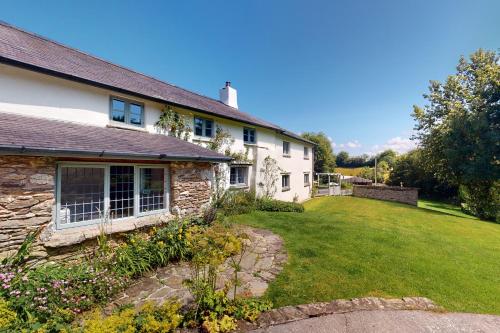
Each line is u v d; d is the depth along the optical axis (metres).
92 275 4.19
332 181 42.66
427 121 23.55
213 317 3.41
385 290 4.62
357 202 20.59
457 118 18.67
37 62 6.56
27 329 2.82
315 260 6.00
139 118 9.53
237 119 13.60
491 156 16.78
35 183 4.55
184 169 7.93
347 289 4.60
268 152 16.66
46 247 4.61
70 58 8.88
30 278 3.76
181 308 3.80
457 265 6.14
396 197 22.19
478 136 17.42
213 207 8.80
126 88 8.59
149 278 4.88
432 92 23.53
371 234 8.53
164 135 10.03
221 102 19.02
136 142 7.15
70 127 6.69
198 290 3.69
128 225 5.98
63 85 7.31
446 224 12.39
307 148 25.23
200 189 8.54
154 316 3.27
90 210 5.64
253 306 3.87
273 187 17.22
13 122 5.50
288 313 3.77
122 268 4.73
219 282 4.77
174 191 7.58
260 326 3.45
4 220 4.19
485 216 18.64
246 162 14.38
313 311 3.83
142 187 6.84
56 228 5.02
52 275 3.93
